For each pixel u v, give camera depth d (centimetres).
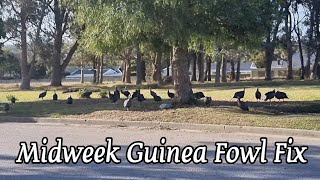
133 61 7550
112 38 1864
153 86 4253
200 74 6044
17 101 2652
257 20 1792
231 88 3719
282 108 1894
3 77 8412
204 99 1958
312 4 5441
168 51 2114
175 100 1947
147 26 1716
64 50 6469
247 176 948
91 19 1856
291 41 5688
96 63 7050
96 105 2105
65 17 4788
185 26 1725
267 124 1545
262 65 8700
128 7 1683
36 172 988
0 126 1739
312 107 1908
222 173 974
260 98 2202
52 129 1638
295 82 4328
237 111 1786
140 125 1683
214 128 1579
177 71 1945
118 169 1013
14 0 4525
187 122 1644
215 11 1720
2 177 946
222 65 6128
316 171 993
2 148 1242
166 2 1636
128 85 4694
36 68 7244
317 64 5828
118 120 1730
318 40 5597
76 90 3666
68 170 1005
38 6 4684
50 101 2486
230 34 1875
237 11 1728
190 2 1689
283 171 994
